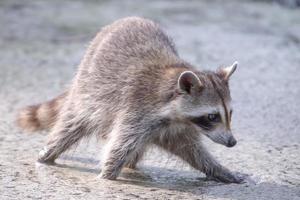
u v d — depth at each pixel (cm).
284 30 2550
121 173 1138
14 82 1767
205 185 1095
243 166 1176
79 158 1202
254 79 1850
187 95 1062
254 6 3053
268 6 3067
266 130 1398
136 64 1120
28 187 1023
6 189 1009
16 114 1402
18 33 2322
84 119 1155
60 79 1808
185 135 1119
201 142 1130
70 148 1193
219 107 1064
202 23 2627
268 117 1496
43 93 1669
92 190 1030
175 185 1087
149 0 3086
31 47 2158
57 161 1180
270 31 2527
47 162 1166
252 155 1237
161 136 1104
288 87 1772
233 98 1648
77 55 2077
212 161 1123
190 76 1054
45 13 2638
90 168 1148
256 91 1722
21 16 2561
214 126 1066
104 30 1208
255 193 1052
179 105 1063
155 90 1080
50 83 1766
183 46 2236
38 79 1805
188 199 1016
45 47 2167
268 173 1141
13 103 1571
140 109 1082
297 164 1194
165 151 1158
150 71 1104
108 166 1090
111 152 1090
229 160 1207
